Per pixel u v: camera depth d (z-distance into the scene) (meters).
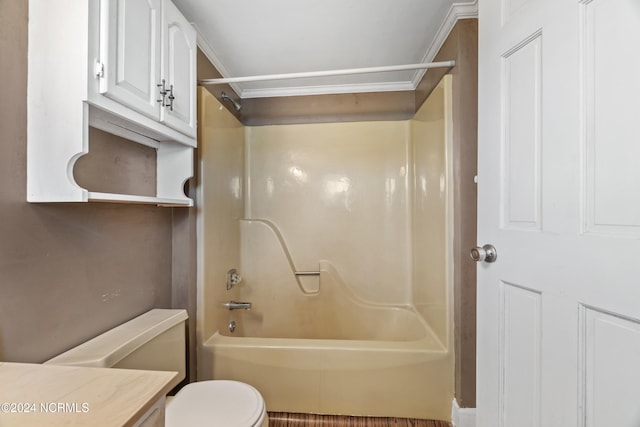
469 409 1.47
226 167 1.96
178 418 1.00
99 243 1.10
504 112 0.90
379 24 1.63
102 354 0.94
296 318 2.29
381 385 1.54
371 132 2.43
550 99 0.74
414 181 2.28
